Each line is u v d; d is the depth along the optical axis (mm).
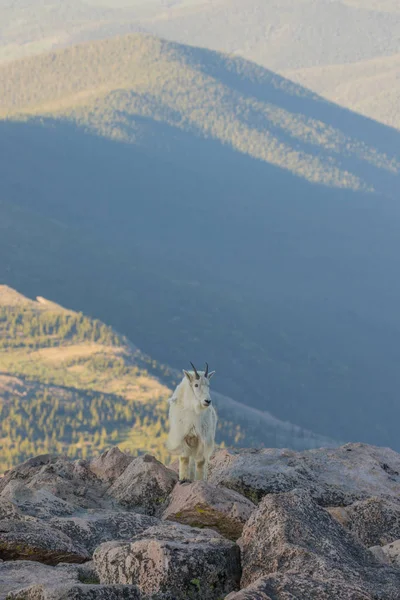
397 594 30047
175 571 32500
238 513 42656
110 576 33438
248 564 34219
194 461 53344
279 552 33500
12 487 46969
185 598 32344
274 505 36031
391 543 39375
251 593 28828
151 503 51719
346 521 44969
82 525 41188
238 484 51625
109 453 60281
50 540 37844
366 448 65188
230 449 63781
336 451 62812
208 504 42906
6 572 34406
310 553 32906
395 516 44969
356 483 54844
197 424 51656
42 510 44438
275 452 62156
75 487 54312
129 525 41969
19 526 38969
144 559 33000
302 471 54531
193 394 51688
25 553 37031
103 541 40594
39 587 29734
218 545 34781
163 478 52781
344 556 33969
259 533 35344
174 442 52344
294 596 28875
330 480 54969
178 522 43438
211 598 32812
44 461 64812
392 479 56312
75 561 37906
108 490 55219
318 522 36125
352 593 29078
